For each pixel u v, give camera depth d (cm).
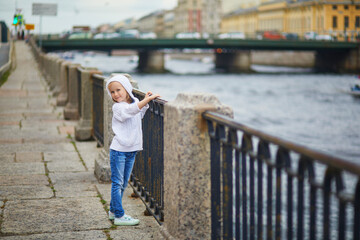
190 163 336
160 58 8369
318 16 9850
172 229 360
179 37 7038
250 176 262
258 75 7712
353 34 8588
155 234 430
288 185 218
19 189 578
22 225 451
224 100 4759
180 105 340
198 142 336
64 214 485
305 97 5022
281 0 12144
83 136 901
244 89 5675
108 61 14200
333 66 8181
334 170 179
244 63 8656
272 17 12475
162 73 8094
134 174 566
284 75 7688
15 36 7006
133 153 447
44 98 1652
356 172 163
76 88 1166
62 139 920
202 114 332
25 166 701
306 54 9238
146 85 5809
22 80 2502
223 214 304
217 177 317
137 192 530
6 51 4334
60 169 686
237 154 279
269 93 5328
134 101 438
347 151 2705
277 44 7062
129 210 504
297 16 11031
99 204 520
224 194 302
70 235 427
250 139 259
